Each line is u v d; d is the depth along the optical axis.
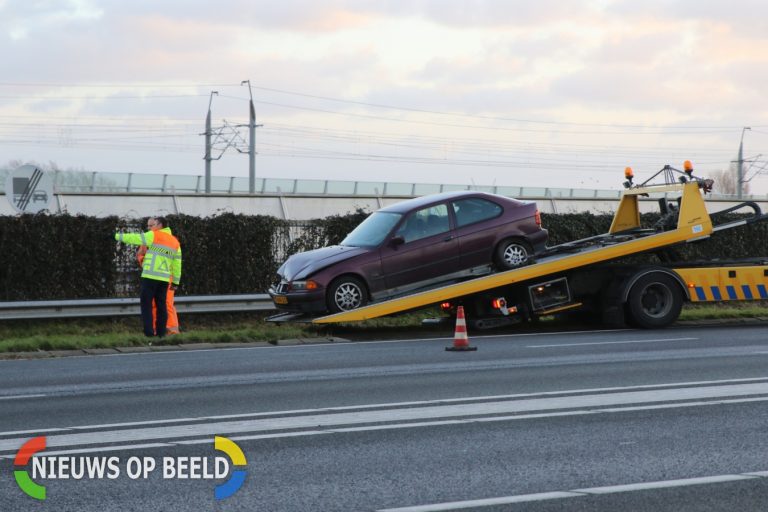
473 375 13.93
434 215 21.12
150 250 19.59
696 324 22.34
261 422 10.45
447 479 8.05
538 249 21.70
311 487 7.83
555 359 15.71
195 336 19.03
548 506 7.24
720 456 8.77
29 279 22.34
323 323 20.02
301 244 25.50
